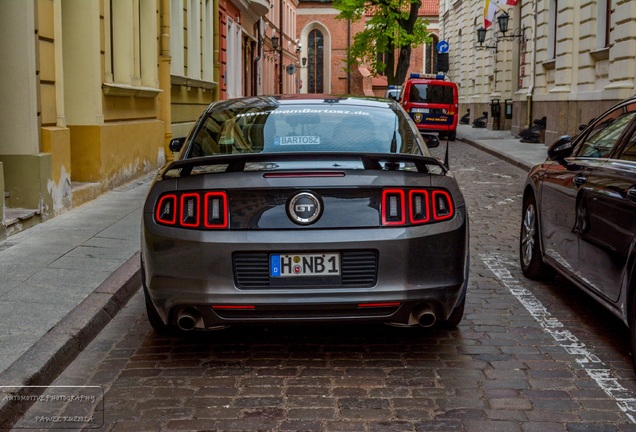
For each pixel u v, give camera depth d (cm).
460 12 4475
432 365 480
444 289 468
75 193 1062
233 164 461
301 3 7544
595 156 568
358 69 7550
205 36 2362
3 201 818
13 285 630
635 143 501
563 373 466
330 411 410
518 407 413
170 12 1817
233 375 465
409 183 463
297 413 407
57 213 987
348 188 455
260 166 465
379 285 455
